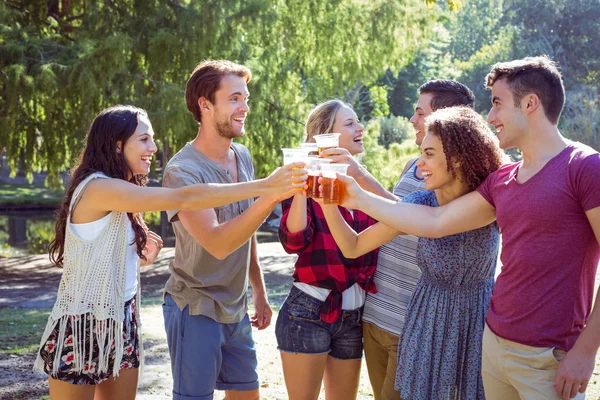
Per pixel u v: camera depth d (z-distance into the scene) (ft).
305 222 10.58
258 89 44.80
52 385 9.91
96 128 10.10
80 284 9.78
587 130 100.48
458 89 11.32
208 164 11.15
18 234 75.10
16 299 35.47
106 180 9.70
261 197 9.70
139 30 43.60
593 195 7.76
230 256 11.14
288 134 52.11
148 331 24.30
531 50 125.70
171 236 69.41
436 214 9.11
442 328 9.43
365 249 9.84
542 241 8.09
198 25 42.55
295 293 11.02
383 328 10.71
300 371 10.93
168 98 40.63
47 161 46.91
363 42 54.19
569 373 7.88
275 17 46.06
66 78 39.29
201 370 10.97
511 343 8.45
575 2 127.13
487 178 8.96
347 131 11.73
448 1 20.44
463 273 9.33
